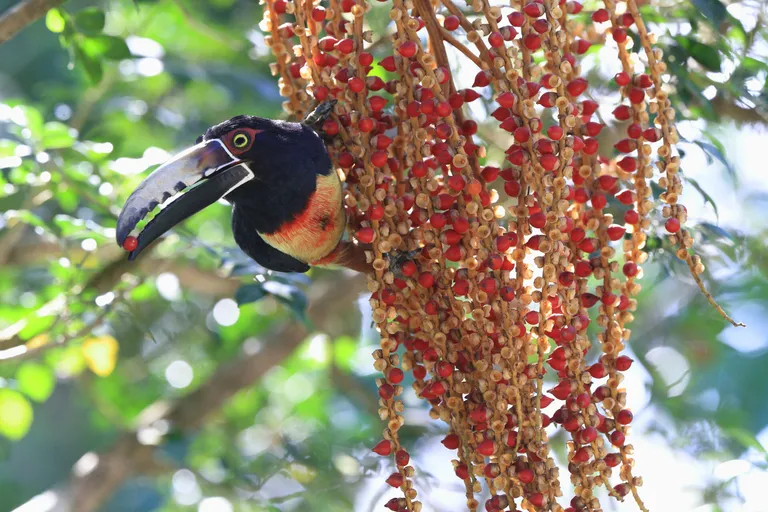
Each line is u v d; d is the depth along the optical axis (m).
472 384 4.71
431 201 4.75
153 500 13.05
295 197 5.10
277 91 9.20
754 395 11.34
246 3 9.61
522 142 4.55
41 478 15.42
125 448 10.38
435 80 4.60
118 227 4.89
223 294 10.38
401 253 4.82
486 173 4.75
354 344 10.73
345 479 9.88
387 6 7.65
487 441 4.55
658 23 6.31
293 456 9.98
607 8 4.79
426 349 4.85
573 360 4.59
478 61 4.83
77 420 16.02
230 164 5.05
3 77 11.69
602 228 4.79
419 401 9.55
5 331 7.82
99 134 9.25
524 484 4.58
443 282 4.71
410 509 4.64
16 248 9.82
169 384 11.54
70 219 7.52
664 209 4.69
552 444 10.32
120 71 9.52
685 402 10.83
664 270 6.70
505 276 4.62
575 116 4.57
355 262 5.43
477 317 4.55
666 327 11.24
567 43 4.82
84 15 7.08
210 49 10.79
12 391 9.08
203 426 10.55
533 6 4.60
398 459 4.68
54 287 8.12
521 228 4.61
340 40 4.97
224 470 9.91
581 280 4.74
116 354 9.84
